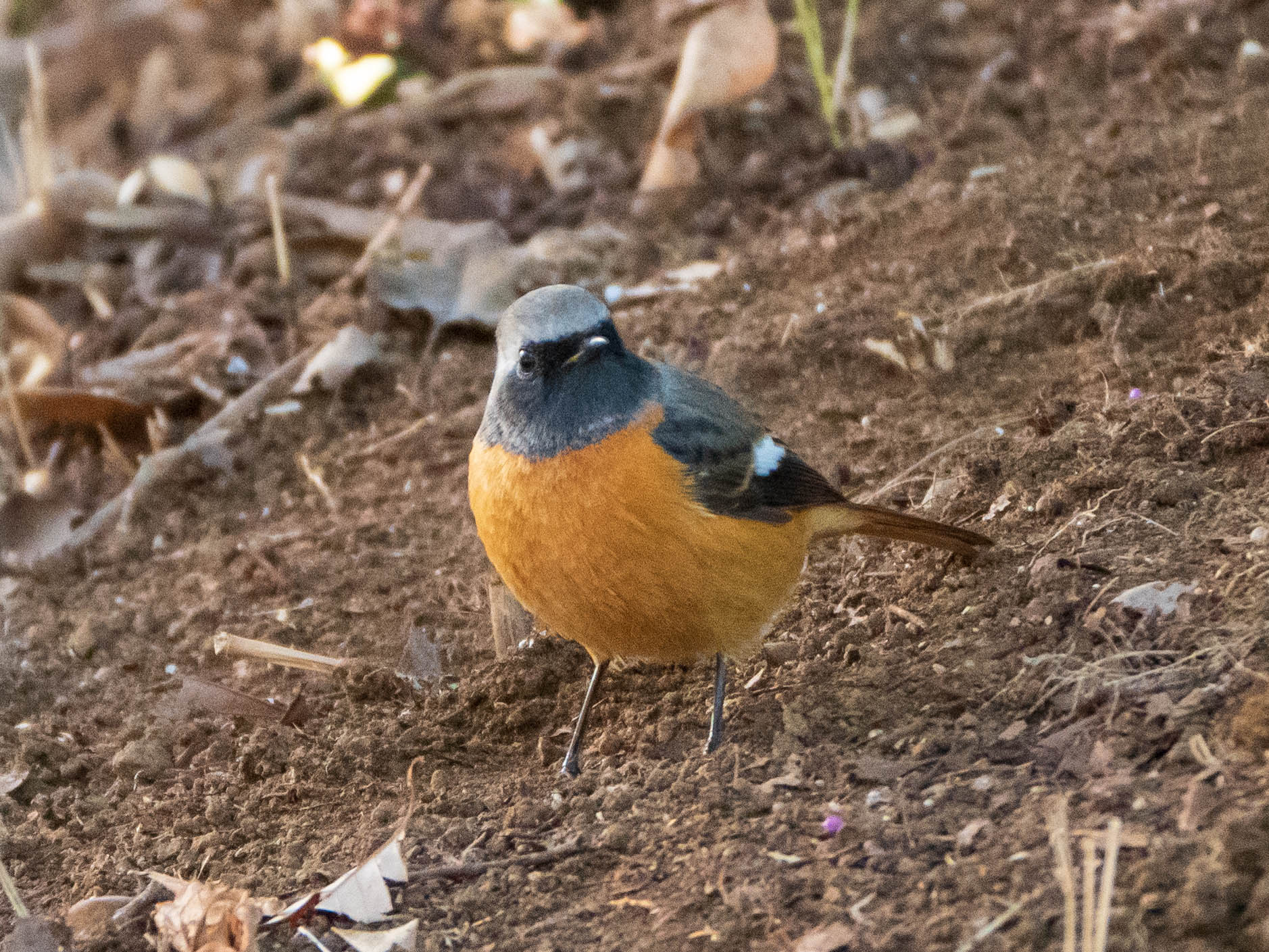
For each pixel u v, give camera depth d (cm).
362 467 1260
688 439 820
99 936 776
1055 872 636
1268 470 872
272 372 1371
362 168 1617
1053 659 802
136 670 1078
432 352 1364
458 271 1404
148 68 1967
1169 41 1405
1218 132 1248
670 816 787
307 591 1130
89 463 1341
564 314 815
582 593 830
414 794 873
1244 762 659
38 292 1548
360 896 760
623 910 716
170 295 1503
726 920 679
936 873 669
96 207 1557
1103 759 707
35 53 1547
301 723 970
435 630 1061
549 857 773
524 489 818
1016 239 1221
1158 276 1109
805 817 746
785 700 880
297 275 1470
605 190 1516
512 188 1554
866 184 1405
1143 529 877
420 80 1747
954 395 1133
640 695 946
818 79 1448
